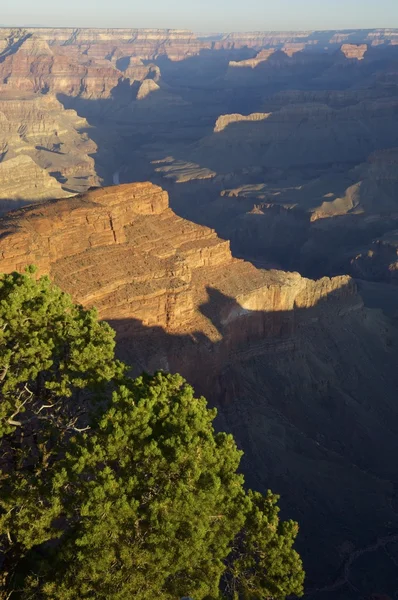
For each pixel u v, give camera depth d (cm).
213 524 2777
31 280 2972
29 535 2553
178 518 2577
